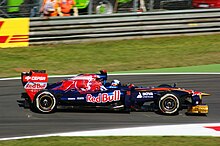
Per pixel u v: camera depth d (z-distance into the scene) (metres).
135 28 70.56
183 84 51.06
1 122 36.84
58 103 39.66
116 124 36.97
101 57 62.53
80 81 39.91
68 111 40.34
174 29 72.75
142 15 70.69
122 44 68.62
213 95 47.44
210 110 42.50
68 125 36.41
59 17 66.62
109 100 39.56
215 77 54.75
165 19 72.06
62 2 70.94
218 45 70.31
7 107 41.12
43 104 39.25
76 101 39.41
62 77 53.19
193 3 85.38
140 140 32.56
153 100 40.28
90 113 40.00
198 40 72.19
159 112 41.12
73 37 67.56
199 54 65.75
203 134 35.09
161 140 32.72
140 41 70.31
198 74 55.97
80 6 74.19
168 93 39.81
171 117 39.62
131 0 77.00
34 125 36.28
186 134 34.88
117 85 40.22
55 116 38.72
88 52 64.44
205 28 74.38
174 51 66.56
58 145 30.80
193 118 39.69
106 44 68.25
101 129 35.56
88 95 39.38
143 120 38.38
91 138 32.91
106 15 68.88
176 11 72.50
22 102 42.97
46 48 65.31
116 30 69.62
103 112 40.53
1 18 66.62
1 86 48.88
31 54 62.47
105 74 40.88
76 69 57.03
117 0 76.81
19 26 64.69
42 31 66.06
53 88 39.97
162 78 53.56
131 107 40.25
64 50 64.81
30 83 39.81
